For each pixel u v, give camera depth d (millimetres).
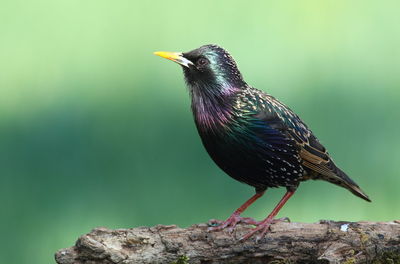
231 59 8992
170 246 7781
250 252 7871
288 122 8922
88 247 7629
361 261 7730
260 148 8789
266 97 9016
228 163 8977
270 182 9000
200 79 8883
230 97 8820
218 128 8828
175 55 8977
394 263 7730
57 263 7730
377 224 7840
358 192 9383
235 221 7938
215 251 7848
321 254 7793
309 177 9242
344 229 7820
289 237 7852
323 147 9172
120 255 7676
